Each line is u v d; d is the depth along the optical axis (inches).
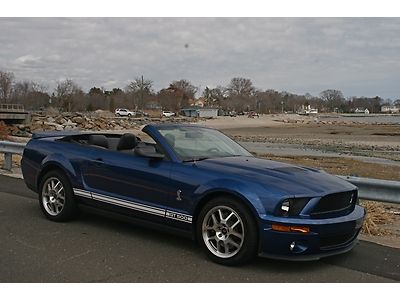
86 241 237.5
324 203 198.7
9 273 190.5
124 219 245.6
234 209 201.5
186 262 208.7
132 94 5290.4
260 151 1187.9
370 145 1498.5
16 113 2148.1
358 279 193.2
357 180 279.3
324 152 1186.6
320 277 194.4
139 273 193.9
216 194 209.5
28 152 294.7
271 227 192.2
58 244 231.6
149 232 255.9
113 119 3164.4
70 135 294.2
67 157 270.8
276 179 205.0
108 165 249.0
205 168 217.6
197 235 215.0
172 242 238.2
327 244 198.4
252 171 213.5
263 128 3193.9
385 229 287.9
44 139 295.1
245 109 6884.8
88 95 5113.2
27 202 329.4
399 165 840.3
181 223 219.8
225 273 196.1
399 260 220.4
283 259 193.9
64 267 199.0
